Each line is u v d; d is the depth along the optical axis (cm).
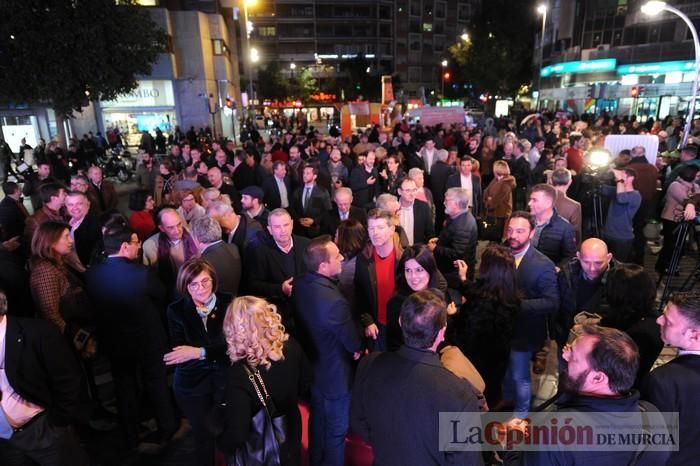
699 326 198
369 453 321
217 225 367
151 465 343
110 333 330
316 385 284
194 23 2903
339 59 7800
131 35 1438
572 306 348
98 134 2170
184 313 290
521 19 5081
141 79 2761
